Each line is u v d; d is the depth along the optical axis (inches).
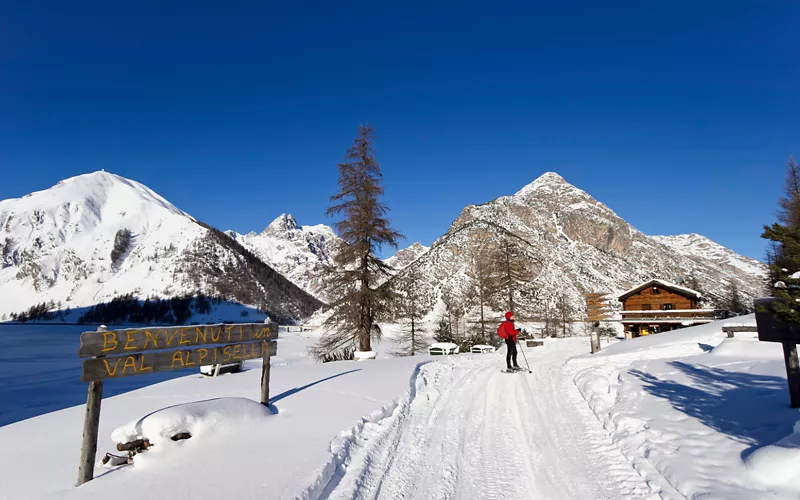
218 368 471.8
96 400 181.2
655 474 191.8
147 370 204.8
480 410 329.1
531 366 527.2
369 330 766.5
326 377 390.6
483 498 187.3
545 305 2138.3
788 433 197.9
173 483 163.3
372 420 262.5
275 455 191.3
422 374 423.2
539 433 271.4
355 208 783.7
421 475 207.5
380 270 794.8
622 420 259.4
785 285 205.0
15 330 5118.1
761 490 159.3
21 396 856.9
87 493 159.5
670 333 645.9
